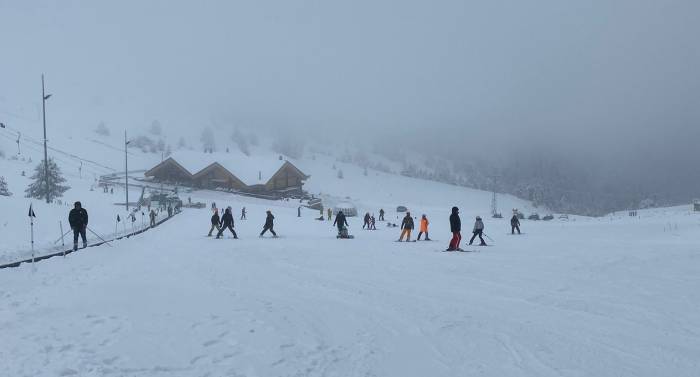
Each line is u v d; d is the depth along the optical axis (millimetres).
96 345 6855
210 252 20406
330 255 19266
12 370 5828
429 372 6207
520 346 7316
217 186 106750
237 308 9367
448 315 9227
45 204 34000
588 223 52625
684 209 80062
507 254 19344
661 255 18016
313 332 7902
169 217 51938
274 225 43781
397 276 13938
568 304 10133
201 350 6746
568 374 6199
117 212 50406
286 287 12109
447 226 48656
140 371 5922
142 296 10359
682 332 8070
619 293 11234
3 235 22516
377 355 6828
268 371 6023
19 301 9773
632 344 7430
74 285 11867
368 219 42812
